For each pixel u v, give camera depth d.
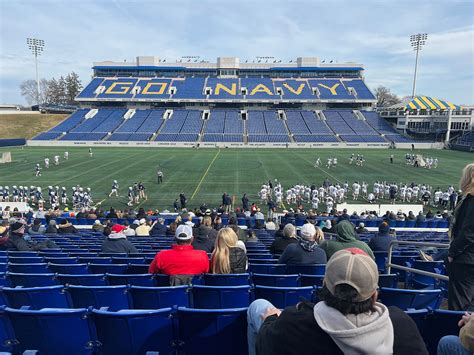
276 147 61.06
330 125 69.50
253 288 4.37
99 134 64.56
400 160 45.12
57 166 38.62
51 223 13.14
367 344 1.63
